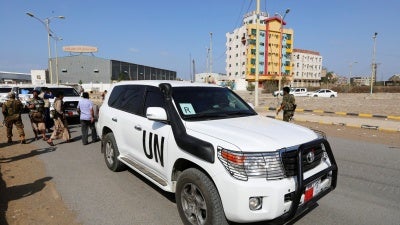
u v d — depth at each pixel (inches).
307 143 141.1
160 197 194.7
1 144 366.6
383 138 412.8
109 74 4207.7
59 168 259.3
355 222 163.3
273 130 153.4
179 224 159.5
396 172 251.3
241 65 4136.3
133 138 206.8
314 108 1043.3
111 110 246.5
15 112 366.9
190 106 177.2
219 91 207.3
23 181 224.5
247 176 125.2
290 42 3575.3
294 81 5019.7
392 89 2723.9
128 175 238.7
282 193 126.0
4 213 169.9
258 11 987.3
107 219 164.7
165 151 167.2
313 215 171.6
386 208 181.0
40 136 421.1
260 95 2321.6
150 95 201.6
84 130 361.4
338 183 224.4
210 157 134.3
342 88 2933.1
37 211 173.6
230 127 155.3
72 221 162.1
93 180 226.8
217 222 134.0
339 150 334.0
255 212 124.3
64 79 4291.3
